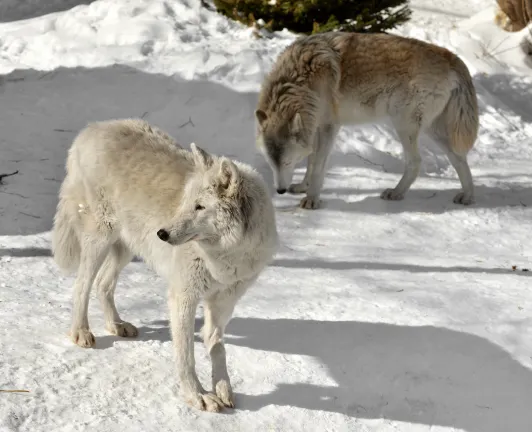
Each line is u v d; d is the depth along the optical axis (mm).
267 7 14211
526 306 6797
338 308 6598
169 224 4637
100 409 4781
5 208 8234
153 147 5387
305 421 5004
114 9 14211
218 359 5133
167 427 4711
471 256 8242
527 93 15008
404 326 6273
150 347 5637
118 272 5812
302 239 8461
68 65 12516
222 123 11086
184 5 14477
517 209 9859
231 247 4766
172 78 11961
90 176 5422
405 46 9750
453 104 9945
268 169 10328
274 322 6246
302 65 9398
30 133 10156
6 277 6676
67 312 6086
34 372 5039
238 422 4883
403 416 5176
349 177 10531
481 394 5398
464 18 19625
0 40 13633
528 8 16469
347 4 13984
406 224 9094
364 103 9852
